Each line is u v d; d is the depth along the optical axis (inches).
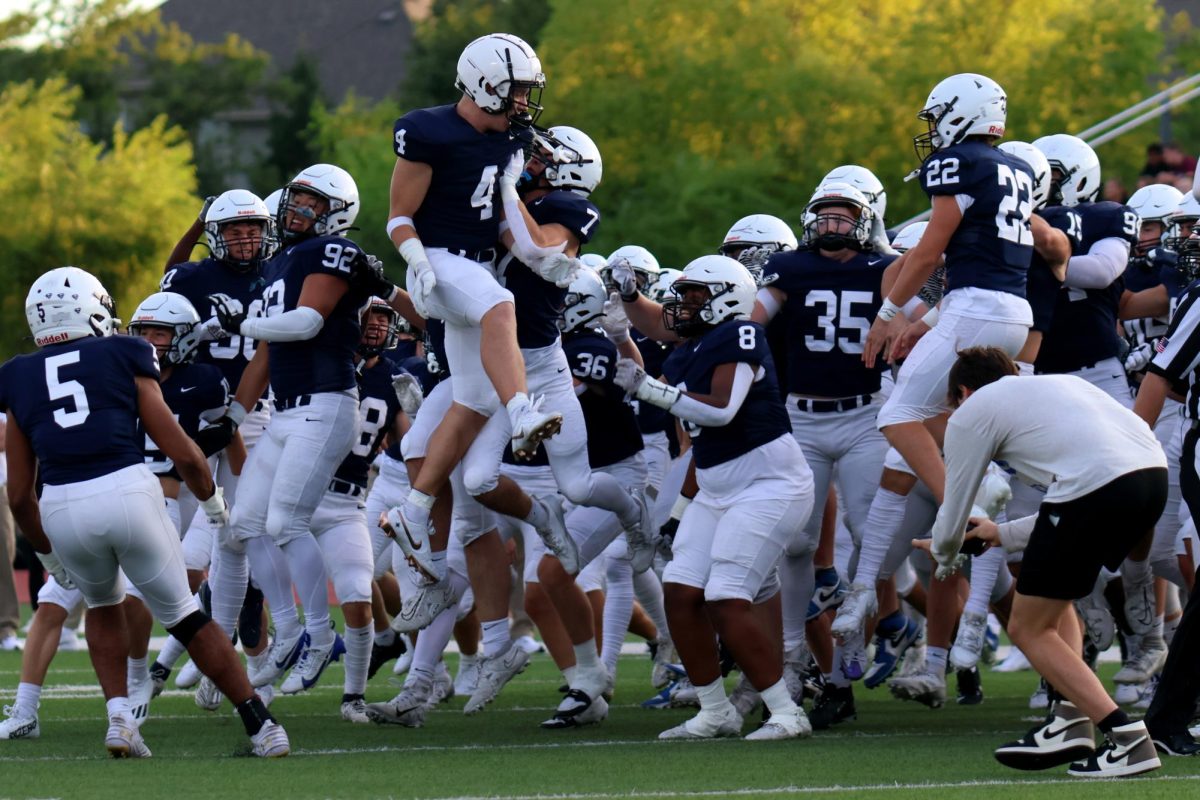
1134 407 922.7
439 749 973.2
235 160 7076.8
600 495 1098.7
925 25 3708.2
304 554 1117.1
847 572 1214.3
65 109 4343.0
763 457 998.4
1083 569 793.6
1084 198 1205.7
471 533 1135.6
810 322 1102.4
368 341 1204.5
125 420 887.7
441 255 970.7
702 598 1015.0
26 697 1039.0
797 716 1010.7
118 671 938.1
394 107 5364.2
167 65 7593.5
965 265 1013.8
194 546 1181.7
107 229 4175.7
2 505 1764.3
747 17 3833.7
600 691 1119.0
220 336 1202.6
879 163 3614.7
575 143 1103.6
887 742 989.2
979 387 831.1
